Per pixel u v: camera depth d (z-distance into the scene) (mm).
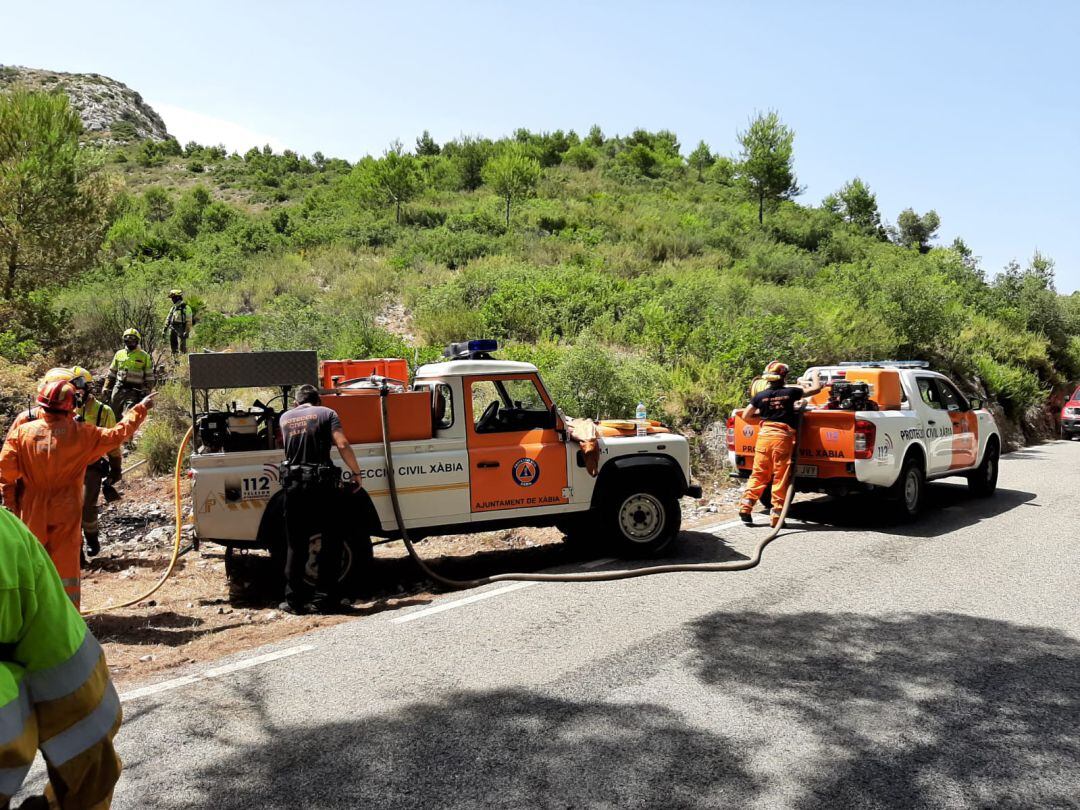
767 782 3662
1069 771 3764
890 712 4391
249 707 4508
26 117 17375
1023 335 26062
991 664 5090
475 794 3561
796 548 8320
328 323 17266
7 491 5363
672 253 31188
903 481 9648
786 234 42500
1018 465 15742
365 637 5695
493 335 17969
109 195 18594
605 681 4816
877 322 20062
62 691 1519
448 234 31656
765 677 4875
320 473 6254
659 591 6738
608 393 12961
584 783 3650
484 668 5043
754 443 9992
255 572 7523
